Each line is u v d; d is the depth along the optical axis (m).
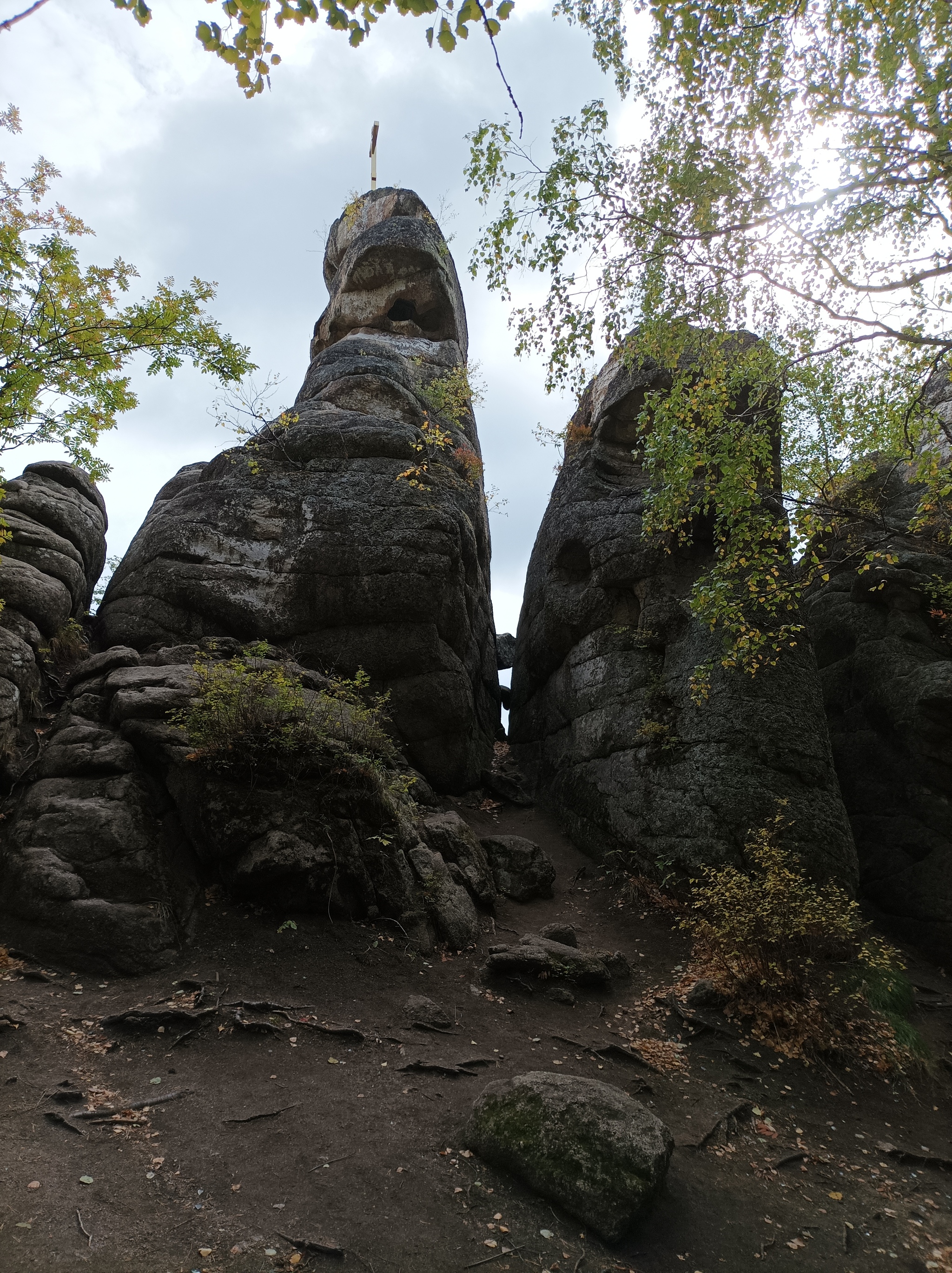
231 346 10.26
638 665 13.10
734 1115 6.76
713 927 8.99
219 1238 4.36
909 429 11.58
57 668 11.98
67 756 9.23
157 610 12.98
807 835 10.51
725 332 10.48
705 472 13.34
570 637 14.91
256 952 7.93
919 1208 5.90
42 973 7.13
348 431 15.00
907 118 8.00
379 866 9.36
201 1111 5.59
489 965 8.65
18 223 9.46
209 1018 6.75
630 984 9.06
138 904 7.95
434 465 15.98
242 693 9.58
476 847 11.17
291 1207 4.73
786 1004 8.38
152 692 10.02
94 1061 6.04
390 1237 4.61
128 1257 4.09
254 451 14.90
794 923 8.42
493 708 18.38
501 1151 5.43
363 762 9.82
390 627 13.41
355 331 21.00
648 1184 5.18
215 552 13.48
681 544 12.53
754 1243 5.20
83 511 13.98
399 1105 6.06
